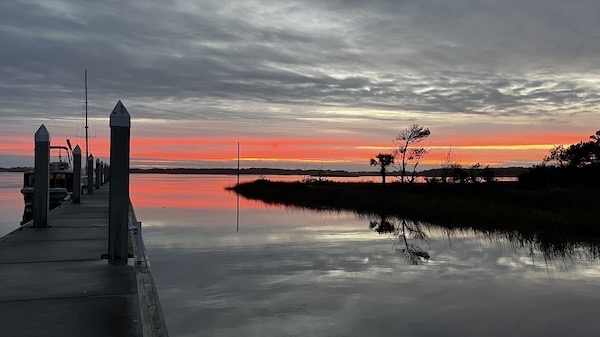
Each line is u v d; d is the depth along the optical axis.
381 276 12.86
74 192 21.02
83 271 7.81
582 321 9.30
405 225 24.30
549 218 21.77
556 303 10.48
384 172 54.75
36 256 9.00
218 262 14.65
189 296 10.80
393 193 37.12
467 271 13.61
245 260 14.99
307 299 10.63
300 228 23.34
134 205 38.62
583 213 21.83
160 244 18.23
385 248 17.50
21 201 41.66
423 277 12.78
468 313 9.73
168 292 11.11
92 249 9.73
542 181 41.22
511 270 13.72
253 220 27.11
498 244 18.34
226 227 23.69
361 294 11.06
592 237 19.36
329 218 28.17
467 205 26.69
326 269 13.71
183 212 32.19
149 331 5.16
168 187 79.31
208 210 33.88
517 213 23.47
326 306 10.13
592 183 39.09
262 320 9.19
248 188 58.72
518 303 10.42
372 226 24.20
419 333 8.59
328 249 17.20
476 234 20.98
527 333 8.63
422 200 31.08
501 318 9.41
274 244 18.30
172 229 22.83
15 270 7.84
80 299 6.27
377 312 9.74
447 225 23.98
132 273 7.70
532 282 12.34
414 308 10.03
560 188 36.00
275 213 31.52
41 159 12.91
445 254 16.28
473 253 16.52
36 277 7.37
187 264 14.32
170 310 9.77
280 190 50.03
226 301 10.42
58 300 6.21
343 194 39.12
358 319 9.31
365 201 35.03
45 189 12.94
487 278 12.73
